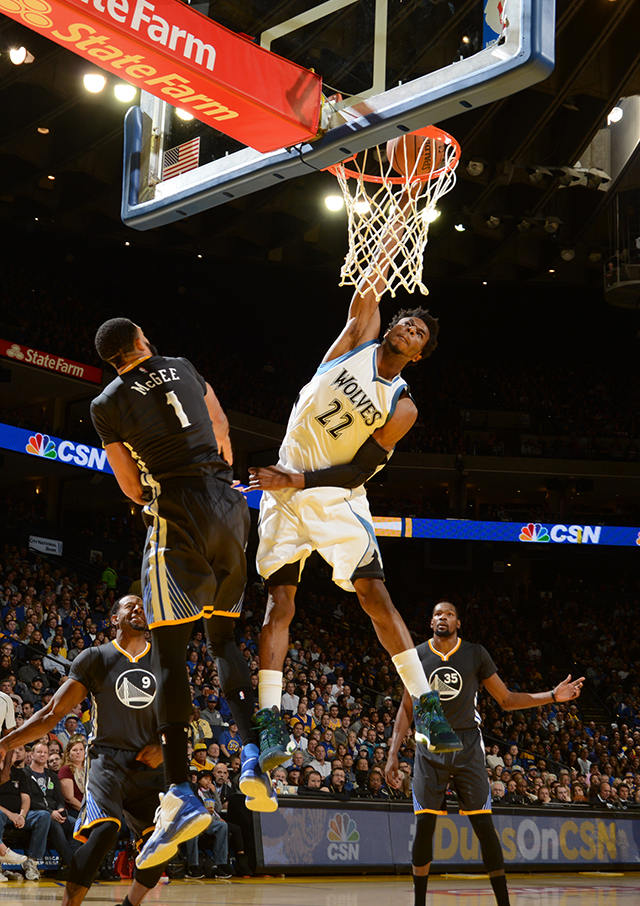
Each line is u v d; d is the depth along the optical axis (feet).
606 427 95.45
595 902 23.91
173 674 9.11
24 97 52.90
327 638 65.57
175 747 8.98
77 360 72.43
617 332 98.22
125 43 8.48
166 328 87.40
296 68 9.37
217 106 9.18
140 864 8.87
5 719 25.70
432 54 8.83
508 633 81.61
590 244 72.43
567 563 94.63
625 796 45.42
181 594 9.23
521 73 8.13
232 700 9.68
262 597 71.41
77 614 52.06
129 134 11.70
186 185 10.89
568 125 59.41
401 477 91.15
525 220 66.23
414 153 11.48
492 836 17.35
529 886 30.50
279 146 9.86
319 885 28.60
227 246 74.33
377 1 9.31
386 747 42.37
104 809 13.82
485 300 93.97
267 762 9.05
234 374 88.28
